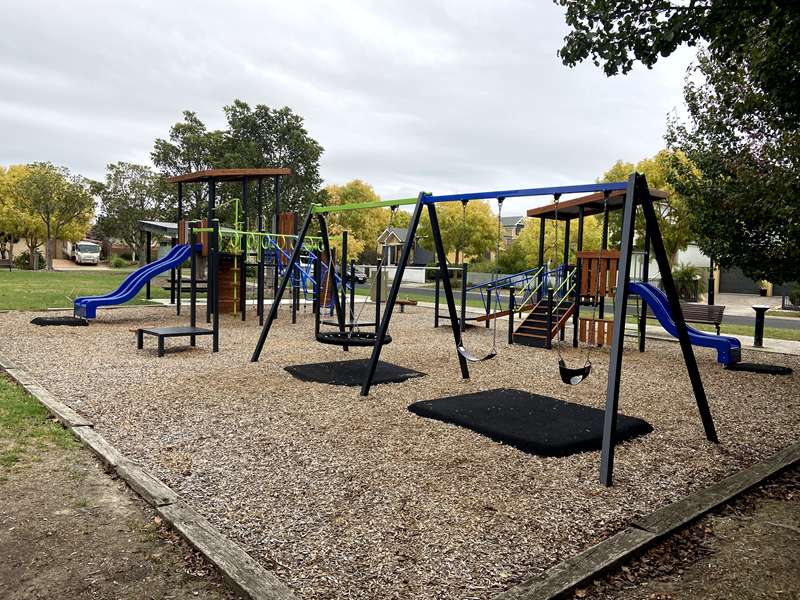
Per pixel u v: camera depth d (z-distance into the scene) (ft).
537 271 41.47
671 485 12.73
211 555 9.02
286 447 14.25
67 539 9.65
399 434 15.42
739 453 15.08
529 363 27.84
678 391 22.24
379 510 10.84
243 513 10.63
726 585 8.98
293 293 41.04
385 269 28.17
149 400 18.30
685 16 15.78
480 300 79.15
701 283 91.15
